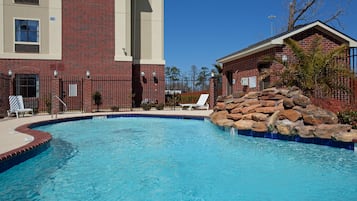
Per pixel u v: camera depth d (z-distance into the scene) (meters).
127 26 21.31
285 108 9.14
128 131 11.88
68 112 18.28
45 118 14.15
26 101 19.53
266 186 5.31
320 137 7.91
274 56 13.83
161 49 23.23
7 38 19.38
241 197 4.82
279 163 6.72
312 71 10.46
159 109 20.47
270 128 9.12
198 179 5.73
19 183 5.44
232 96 11.98
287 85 10.73
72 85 20.27
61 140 9.80
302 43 14.22
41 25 19.89
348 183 5.37
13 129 9.62
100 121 15.08
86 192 5.00
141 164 6.77
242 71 17.69
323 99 9.87
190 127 12.87
